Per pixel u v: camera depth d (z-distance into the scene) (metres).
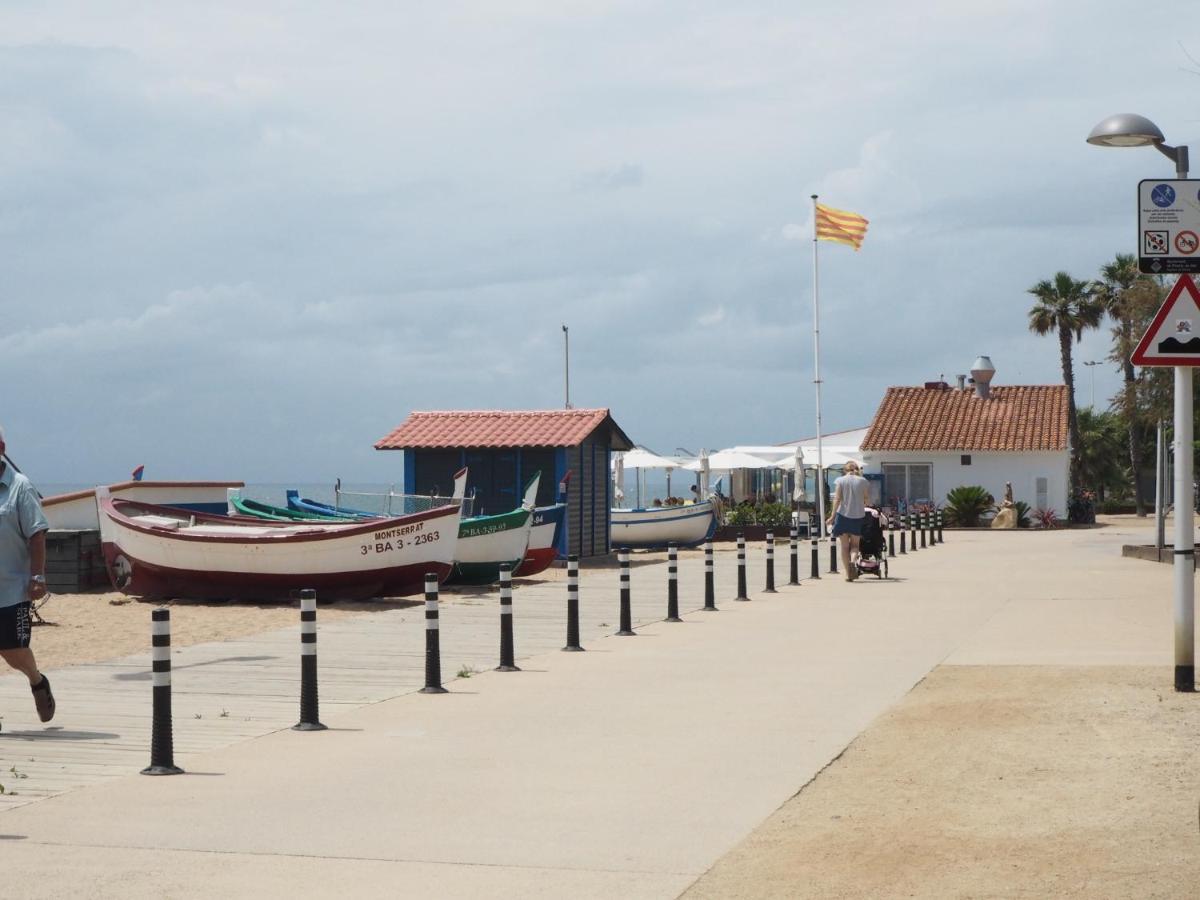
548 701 13.02
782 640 17.83
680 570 33.47
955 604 22.81
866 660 15.66
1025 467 65.31
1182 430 12.78
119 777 9.78
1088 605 22.27
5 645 11.59
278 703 13.14
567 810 8.69
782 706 12.52
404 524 24.50
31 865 7.48
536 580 30.53
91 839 8.03
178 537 24.89
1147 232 12.80
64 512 28.89
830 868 7.30
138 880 7.19
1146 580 27.88
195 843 7.94
